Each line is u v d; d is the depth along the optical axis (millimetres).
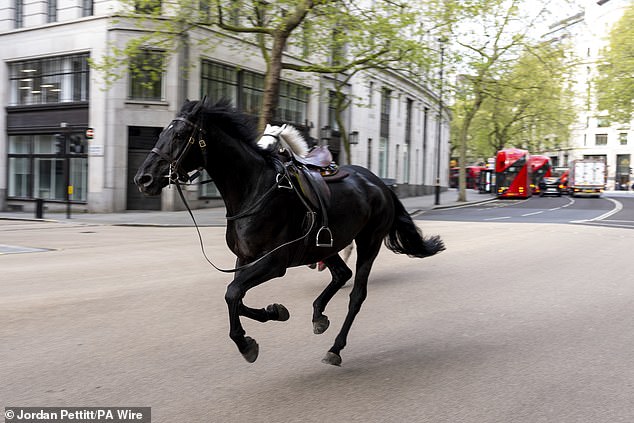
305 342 5645
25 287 8094
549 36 31516
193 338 5664
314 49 20781
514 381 4602
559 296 7945
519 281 9062
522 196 45938
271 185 4691
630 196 55312
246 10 19047
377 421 3793
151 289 8055
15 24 28047
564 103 46875
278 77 17812
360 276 5625
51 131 26828
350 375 4727
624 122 39156
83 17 25891
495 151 56438
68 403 3984
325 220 5004
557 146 61531
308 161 5449
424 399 4203
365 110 38906
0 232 16984
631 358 5223
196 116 4484
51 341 5453
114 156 24938
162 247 13297
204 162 4598
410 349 5484
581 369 4906
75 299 7316
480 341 5766
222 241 14711
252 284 4422
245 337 4332
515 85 34188
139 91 25016
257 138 4906
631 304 7465
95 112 25172
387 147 43812
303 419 3809
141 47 21016
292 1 17594
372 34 19172
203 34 25281
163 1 18953
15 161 28594
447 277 9422
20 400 4023
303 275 9516
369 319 6609
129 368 4738
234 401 4102
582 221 21656
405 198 45312
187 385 4391
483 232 17203
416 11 19719
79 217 22703
